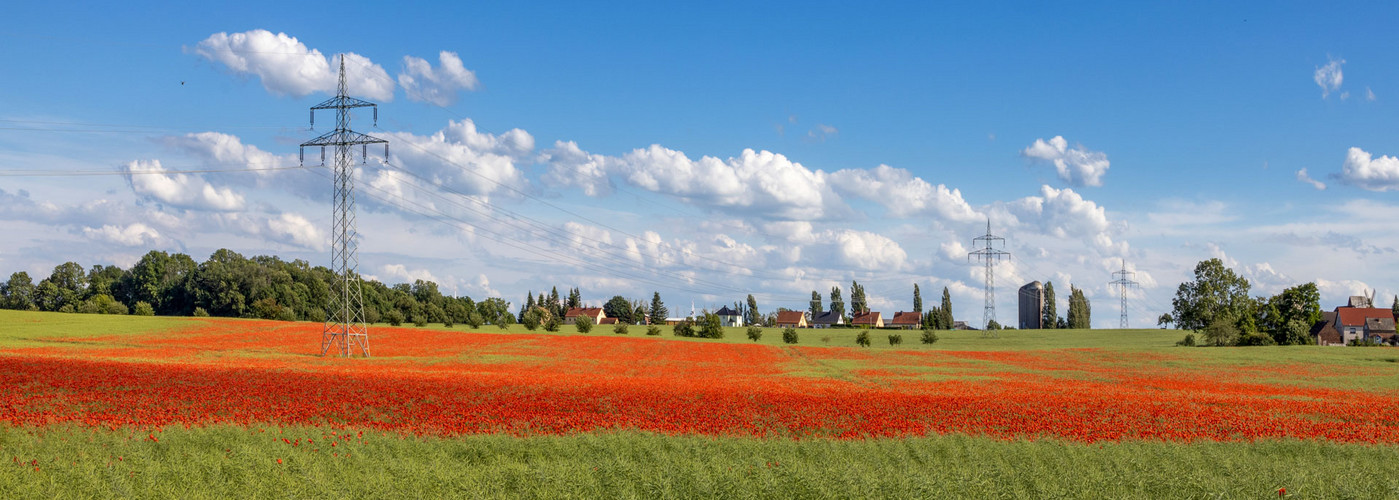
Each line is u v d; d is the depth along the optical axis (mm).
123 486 13789
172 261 177250
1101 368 64875
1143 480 15977
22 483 13969
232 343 80250
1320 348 93500
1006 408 30312
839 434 23469
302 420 23172
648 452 18969
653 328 137125
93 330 87312
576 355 77125
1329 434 25000
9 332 80625
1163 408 31609
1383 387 47312
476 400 29531
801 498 14938
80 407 24250
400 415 24969
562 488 14953
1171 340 137500
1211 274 142750
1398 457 19859
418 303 183000
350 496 14141
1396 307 175625
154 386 29719
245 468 15688
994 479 16125
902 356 82375
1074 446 20484
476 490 14320
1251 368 64875
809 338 145875
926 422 26078
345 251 72250
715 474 15891
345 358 65812
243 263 169125
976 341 139875
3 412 21531
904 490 15008
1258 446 21594
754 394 33656
